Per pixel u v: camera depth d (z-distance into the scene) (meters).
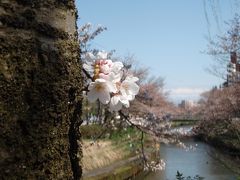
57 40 1.91
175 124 52.91
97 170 16.89
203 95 62.94
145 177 20.80
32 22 1.81
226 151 29.11
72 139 2.01
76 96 2.00
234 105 27.95
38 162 1.72
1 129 1.62
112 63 2.13
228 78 24.14
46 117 1.77
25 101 1.71
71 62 1.97
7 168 1.62
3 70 1.66
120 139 22.64
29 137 1.70
